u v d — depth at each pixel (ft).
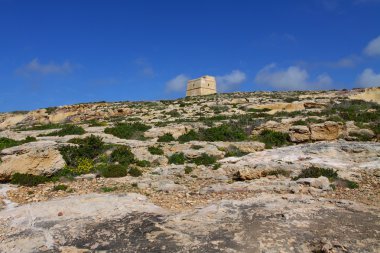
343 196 46.09
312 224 35.06
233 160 72.18
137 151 78.84
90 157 73.92
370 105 141.08
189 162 74.95
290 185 51.03
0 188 57.11
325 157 68.08
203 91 303.27
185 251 30.55
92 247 32.27
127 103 238.89
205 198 48.42
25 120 219.20
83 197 47.19
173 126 107.65
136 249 31.42
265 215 38.14
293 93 230.07
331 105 145.18
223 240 32.27
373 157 65.67
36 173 62.59
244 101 193.88
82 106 227.20
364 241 30.83
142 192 53.06
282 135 95.86
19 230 36.88
